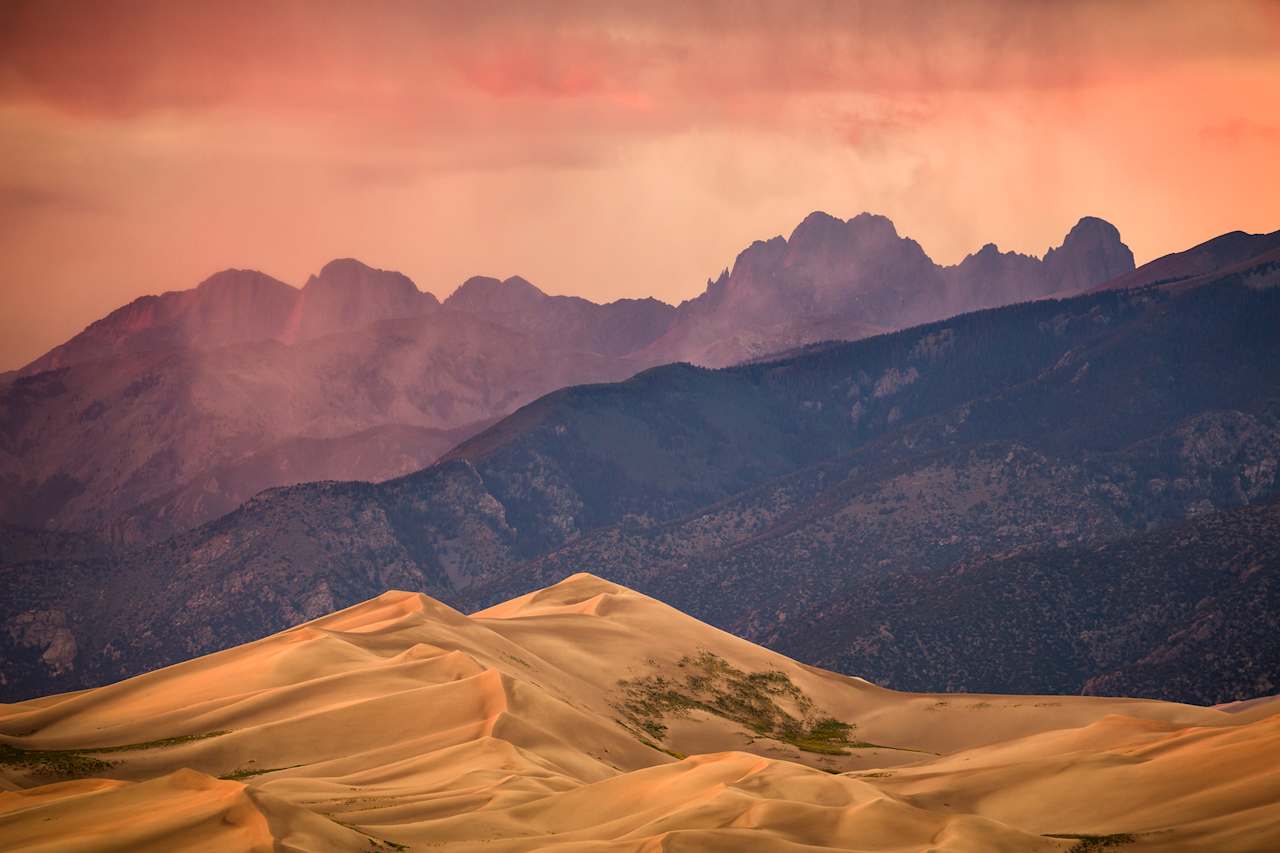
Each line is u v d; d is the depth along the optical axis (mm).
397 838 177500
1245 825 166500
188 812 167000
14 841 163875
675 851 167250
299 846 161125
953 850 168000
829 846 174500
